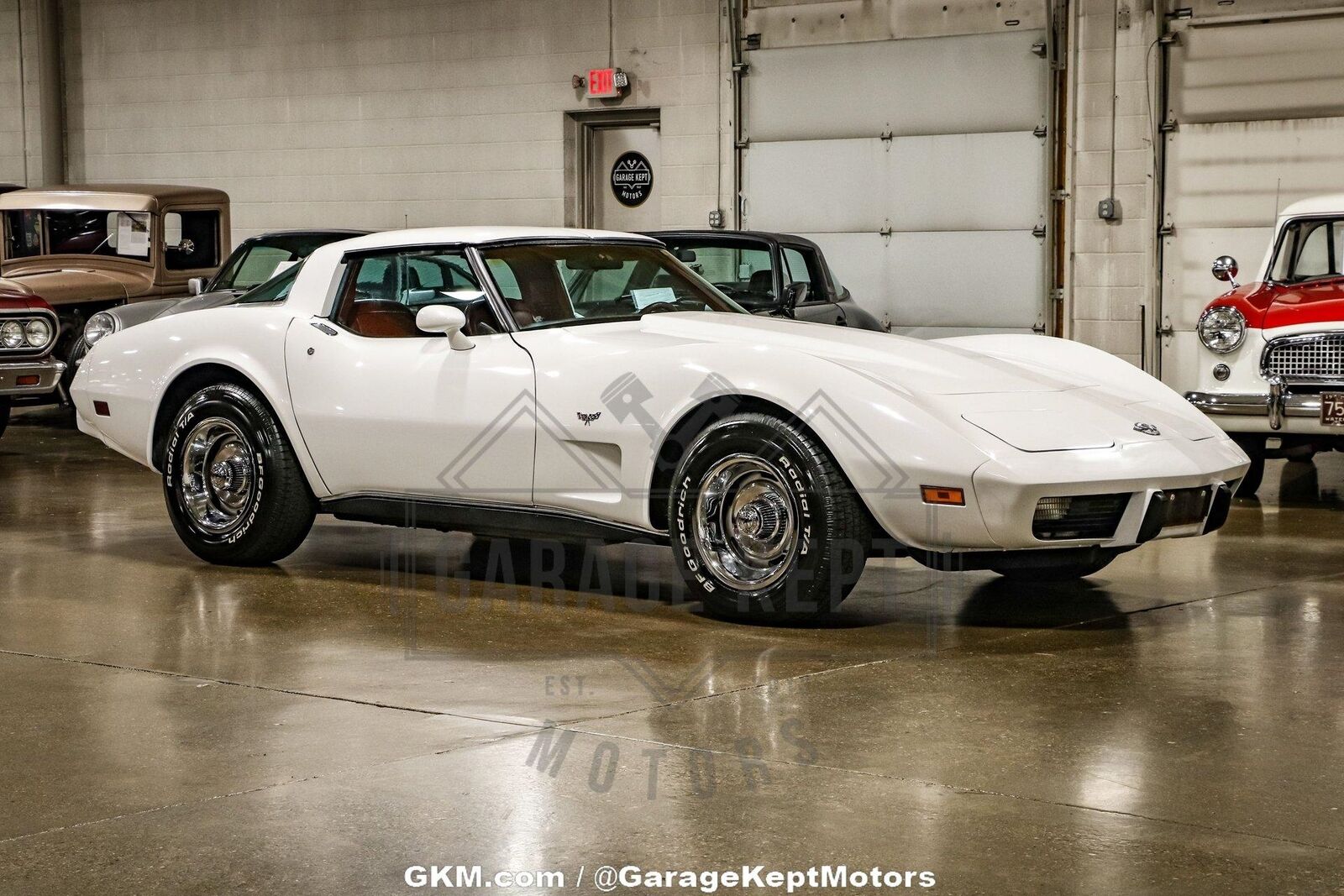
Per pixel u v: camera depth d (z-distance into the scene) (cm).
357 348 509
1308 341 704
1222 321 727
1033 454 409
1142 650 410
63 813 278
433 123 1423
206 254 1120
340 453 506
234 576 518
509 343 481
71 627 436
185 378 549
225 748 317
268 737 325
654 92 1333
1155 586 507
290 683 372
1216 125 1127
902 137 1245
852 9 1252
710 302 532
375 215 1461
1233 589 501
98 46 1591
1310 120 1096
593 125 1377
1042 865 252
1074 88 1170
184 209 1094
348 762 307
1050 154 1184
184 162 1558
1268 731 331
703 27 1307
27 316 899
